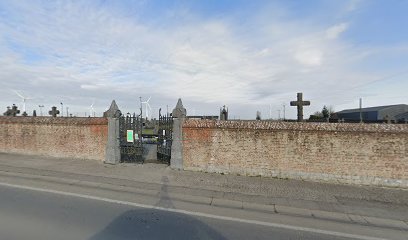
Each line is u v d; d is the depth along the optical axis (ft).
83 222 18.42
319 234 18.02
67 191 25.30
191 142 34.22
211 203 23.25
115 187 27.02
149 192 25.73
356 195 26.25
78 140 39.78
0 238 15.80
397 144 28.76
